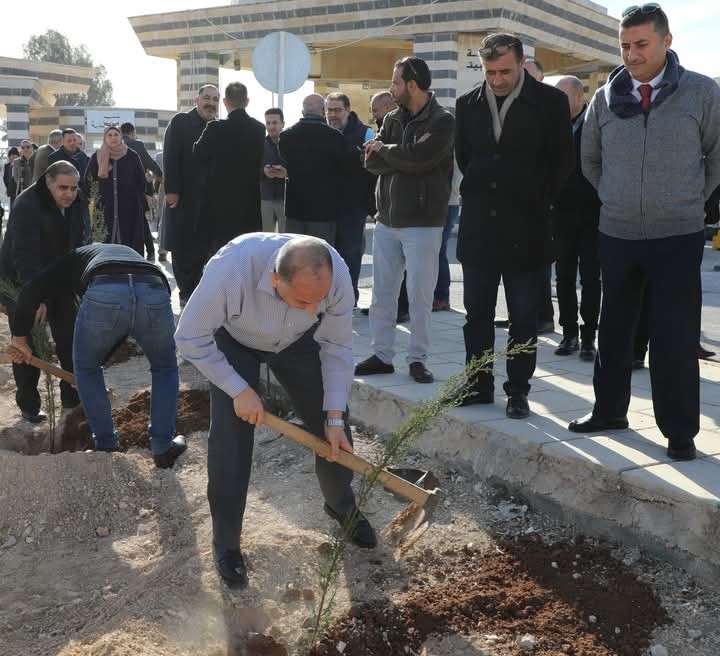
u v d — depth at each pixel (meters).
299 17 19.48
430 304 5.14
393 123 5.19
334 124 7.66
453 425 4.41
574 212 5.75
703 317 7.65
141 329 4.42
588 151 4.07
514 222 4.34
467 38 17.91
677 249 3.72
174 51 22.09
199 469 4.51
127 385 6.17
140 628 2.94
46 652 2.91
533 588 3.30
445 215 5.13
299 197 7.01
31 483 4.04
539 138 4.30
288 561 3.43
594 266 5.78
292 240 2.91
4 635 3.02
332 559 3.13
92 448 5.03
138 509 4.05
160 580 3.29
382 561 3.51
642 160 3.73
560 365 5.77
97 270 4.41
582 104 5.77
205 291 3.11
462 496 4.11
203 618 3.05
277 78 8.45
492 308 4.53
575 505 3.72
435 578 3.41
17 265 5.18
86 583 3.38
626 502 3.54
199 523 3.83
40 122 32.19
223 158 6.89
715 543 3.22
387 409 4.86
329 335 3.32
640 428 4.23
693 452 3.73
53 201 5.23
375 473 3.17
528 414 4.41
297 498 4.12
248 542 3.53
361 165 7.07
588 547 3.56
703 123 3.65
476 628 3.08
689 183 3.67
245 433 3.34
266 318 3.18
